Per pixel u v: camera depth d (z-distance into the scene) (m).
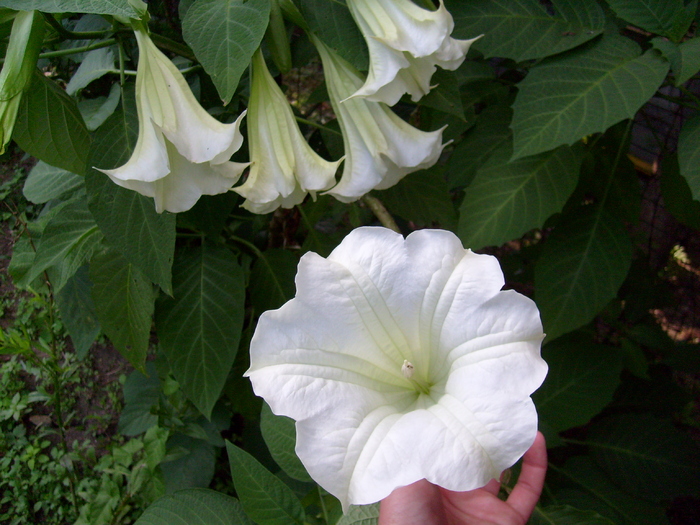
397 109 1.09
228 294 0.83
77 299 0.93
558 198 0.82
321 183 0.68
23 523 1.34
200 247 0.85
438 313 0.56
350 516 0.62
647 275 1.20
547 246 0.91
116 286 0.77
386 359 0.60
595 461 1.05
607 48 0.76
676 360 1.16
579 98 0.72
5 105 0.57
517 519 0.63
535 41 0.77
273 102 0.67
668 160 0.92
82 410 1.50
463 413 0.50
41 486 1.37
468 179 0.94
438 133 0.71
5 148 0.59
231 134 0.60
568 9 0.78
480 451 0.48
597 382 1.01
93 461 1.39
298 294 0.55
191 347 0.82
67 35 0.67
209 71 0.59
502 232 0.82
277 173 0.66
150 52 0.60
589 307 0.87
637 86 0.71
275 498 0.64
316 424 0.51
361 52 0.67
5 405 1.47
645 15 0.75
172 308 0.83
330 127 0.86
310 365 0.53
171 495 0.68
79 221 0.78
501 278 0.54
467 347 0.53
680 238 1.39
